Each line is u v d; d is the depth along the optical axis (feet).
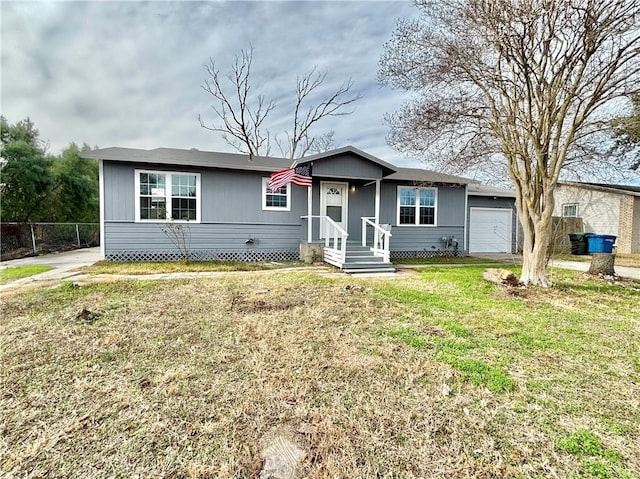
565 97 20.58
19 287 20.10
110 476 5.81
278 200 36.01
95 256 38.75
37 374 9.43
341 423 7.32
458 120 23.70
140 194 31.99
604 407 8.02
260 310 15.92
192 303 17.10
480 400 8.27
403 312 15.78
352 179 36.50
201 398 8.28
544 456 6.34
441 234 42.34
